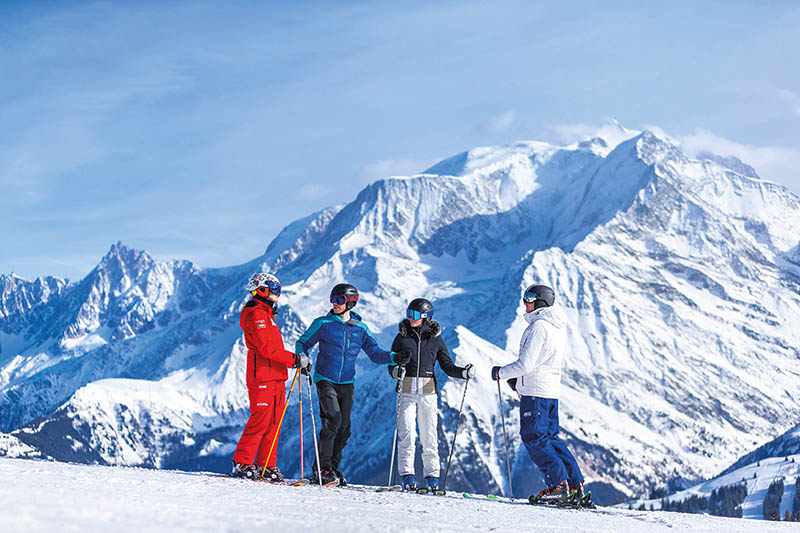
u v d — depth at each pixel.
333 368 12.98
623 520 10.38
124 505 5.05
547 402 12.16
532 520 8.48
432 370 13.52
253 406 11.73
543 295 12.35
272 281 11.93
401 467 13.25
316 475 12.63
